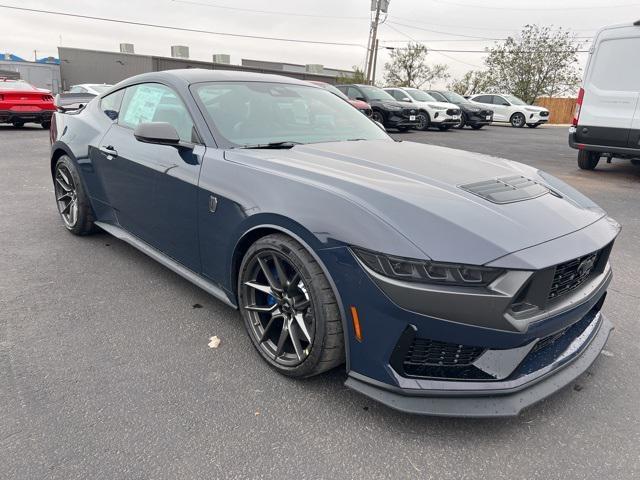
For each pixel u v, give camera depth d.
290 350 2.43
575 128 8.20
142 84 3.53
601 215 2.48
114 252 4.00
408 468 1.86
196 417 2.10
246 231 2.40
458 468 1.87
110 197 3.63
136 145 3.25
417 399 1.96
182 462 1.85
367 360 2.02
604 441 2.02
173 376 2.38
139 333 2.77
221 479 1.78
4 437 1.94
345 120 3.47
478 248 1.85
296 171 2.35
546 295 1.95
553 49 39.09
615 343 2.80
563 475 1.84
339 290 2.03
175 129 2.77
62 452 1.87
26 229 4.52
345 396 2.26
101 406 2.14
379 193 2.09
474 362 1.95
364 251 1.94
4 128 14.49
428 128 19.44
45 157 8.74
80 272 3.58
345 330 2.06
